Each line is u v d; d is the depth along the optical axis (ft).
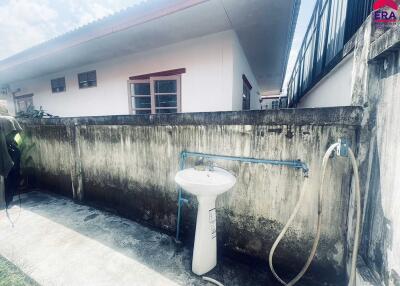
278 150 7.88
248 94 25.04
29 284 7.75
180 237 10.79
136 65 19.93
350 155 5.86
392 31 4.68
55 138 15.58
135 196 12.24
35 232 11.37
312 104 18.61
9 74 26.32
